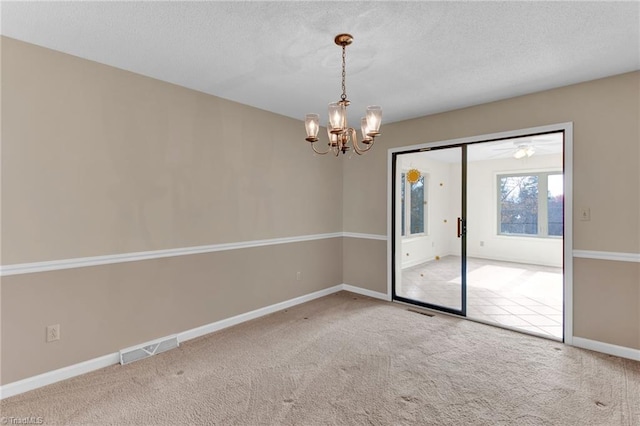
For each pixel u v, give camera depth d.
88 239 2.41
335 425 1.84
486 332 3.15
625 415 1.91
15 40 2.10
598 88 2.72
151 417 1.90
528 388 2.19
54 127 2.25
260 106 3.51
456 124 3.56
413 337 3.03
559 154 6.14
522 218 6.64
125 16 1.86
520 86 2.90
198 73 2.66
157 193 2.78
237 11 1.81
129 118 2.61
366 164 4.38
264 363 2.54
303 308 3.88
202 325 3.10
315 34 2.06
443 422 1.86
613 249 2.67
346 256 4.64
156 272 2.78
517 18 1.87
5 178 2.07
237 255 3.39
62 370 2.29
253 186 3.53
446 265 4.79
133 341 2.64
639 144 2.55
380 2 1.72
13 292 2.11
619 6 1.75
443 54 2.31
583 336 2.81
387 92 3.07
